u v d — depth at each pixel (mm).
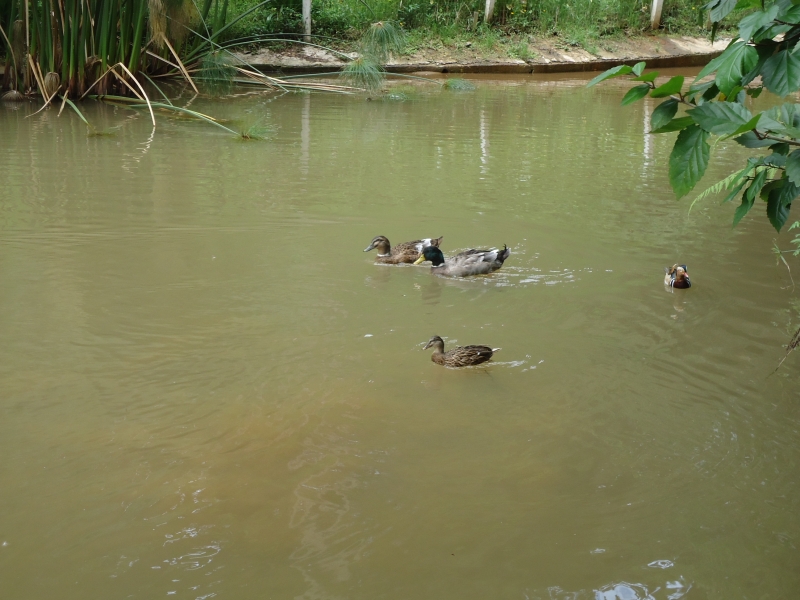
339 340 7648
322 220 9516
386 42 16484
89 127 12227
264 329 7742
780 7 3924
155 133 12320
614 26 21688
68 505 6324
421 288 8398
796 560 6094
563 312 8039
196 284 8281
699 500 6395
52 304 7941
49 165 10758
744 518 6301
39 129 12281
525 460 6637
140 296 8086
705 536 6207
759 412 6996
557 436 6809
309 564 6062
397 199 10086
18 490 6395
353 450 6691
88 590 5797
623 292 8312
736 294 8281
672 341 7668
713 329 7809
